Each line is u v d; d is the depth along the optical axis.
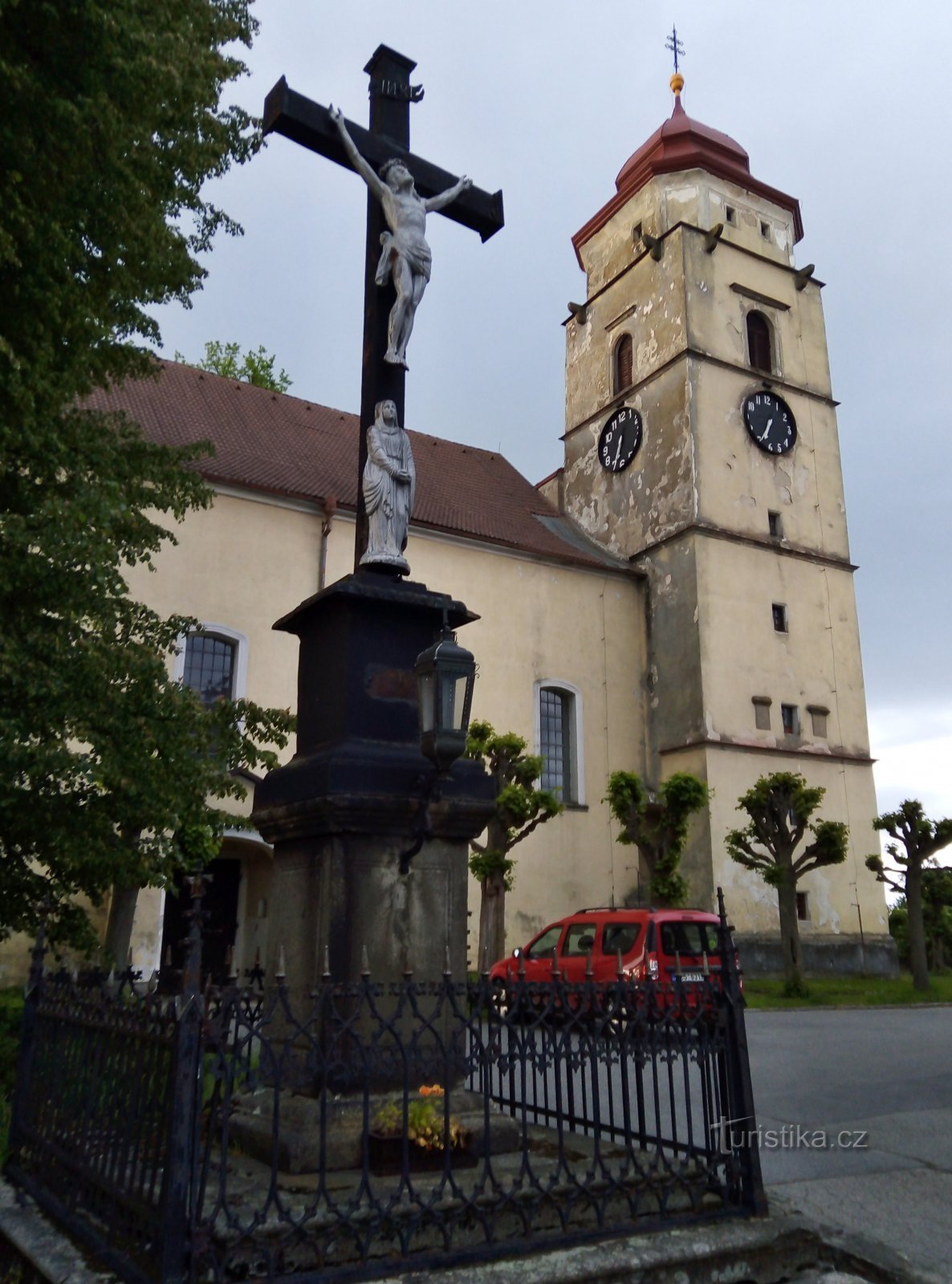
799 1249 4.41
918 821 22.80
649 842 21.39
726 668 26.16
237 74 10.95
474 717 24.28
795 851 25.84
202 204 11.18
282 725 11.38
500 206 7.44
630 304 30.45
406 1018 5.27
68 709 8.46
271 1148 4.75
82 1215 4.19
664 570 27.41
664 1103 8.48
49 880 9.66
